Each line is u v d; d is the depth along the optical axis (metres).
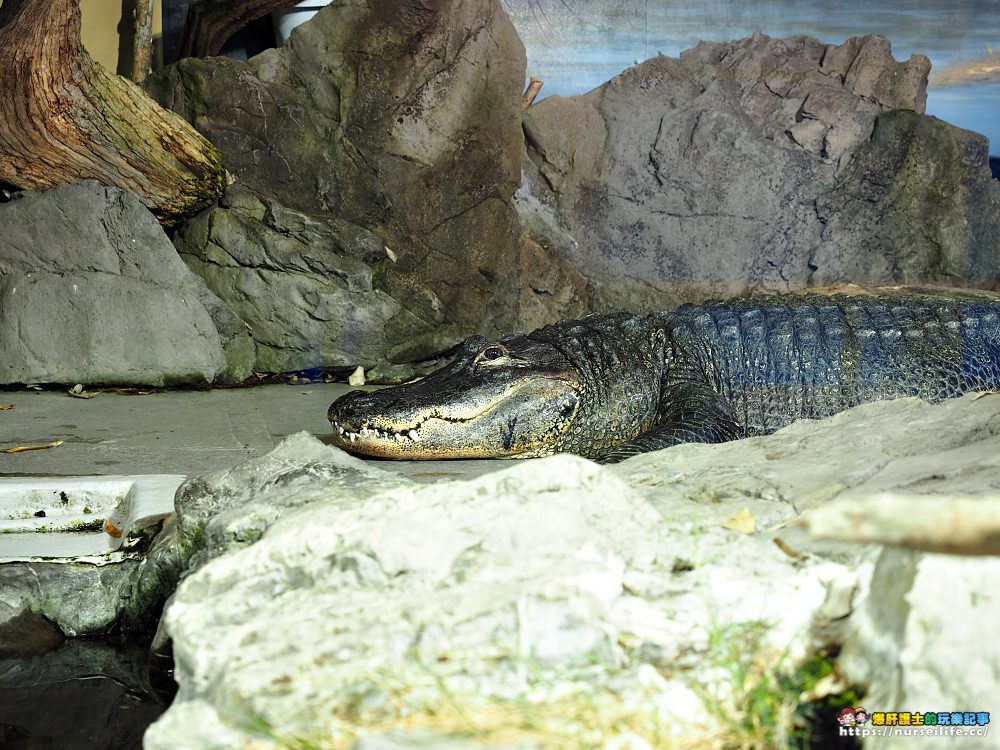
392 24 2.48
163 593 1.09
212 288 2.39
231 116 2.43
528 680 0.63
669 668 0.66
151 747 0.61
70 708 0.93
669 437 1.54
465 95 2.53
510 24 2.58
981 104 3.01
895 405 1.21
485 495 0.80
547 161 2.85
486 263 2.58
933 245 2.91
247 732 0.61
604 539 0.76
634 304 2.89
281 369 2.39
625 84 2.94
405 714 0.60
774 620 0.70
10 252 2.24
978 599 0.58
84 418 1.89
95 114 2.17
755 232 2.92
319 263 2.35
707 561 0.77
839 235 2.91
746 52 3.00
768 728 0.61
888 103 2.97
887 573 0.64
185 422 1.86
